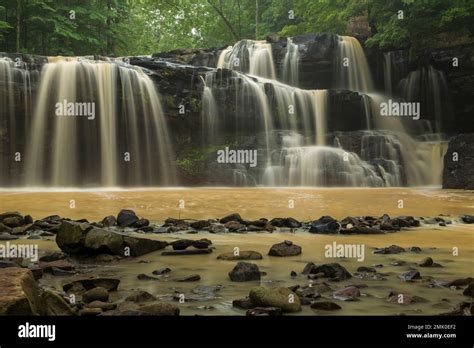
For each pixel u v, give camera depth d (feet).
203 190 60.64
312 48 96.22
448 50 88.28
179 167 76.84
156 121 77.10
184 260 18.11
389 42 91.25
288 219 29.53
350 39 98.84
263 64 98.58
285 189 63.36
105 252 18.29
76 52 131.95
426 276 15.08
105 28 134.62
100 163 74.02
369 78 98.78
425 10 86.17
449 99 90.43
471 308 10.50
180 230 27.30
